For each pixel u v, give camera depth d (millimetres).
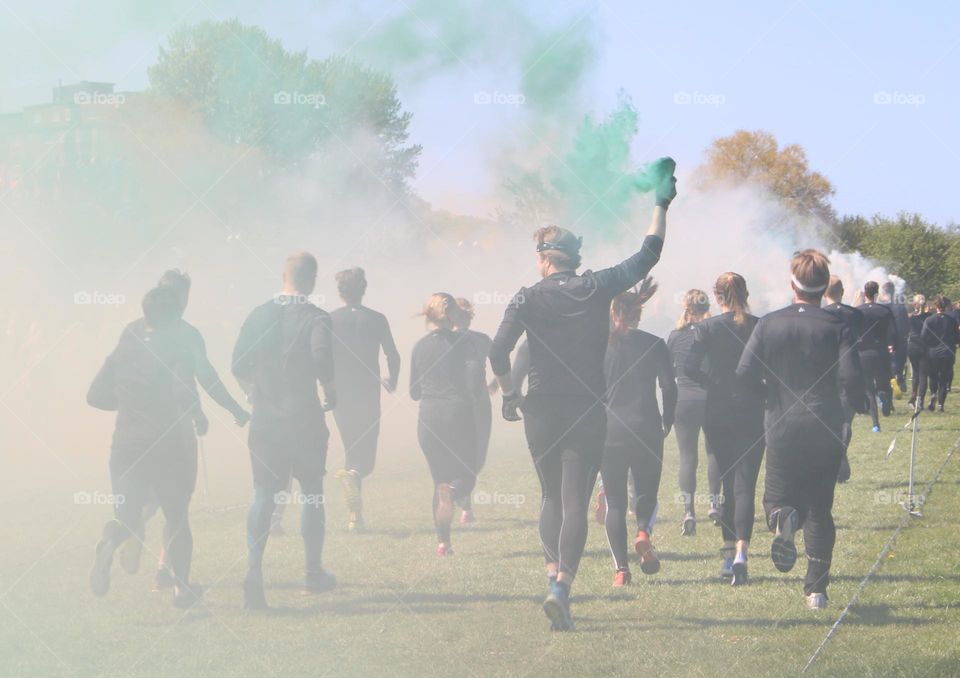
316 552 6906
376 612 6383
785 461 6406
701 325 7379
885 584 6918
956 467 12242
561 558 5984
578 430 6109
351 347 9117
